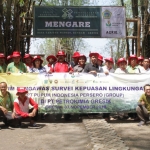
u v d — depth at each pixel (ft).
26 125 25.63
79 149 17.93
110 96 27.45
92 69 27.86
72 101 27.40
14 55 28.12
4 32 35.40
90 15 35.40
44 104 27.37
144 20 42.78
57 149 18.01
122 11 35.55
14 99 27.27
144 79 27.48
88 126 23.80
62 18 35.27
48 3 52.54
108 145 18.02
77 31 35.45
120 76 27.43
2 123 26.84
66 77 27.37
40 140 20.26
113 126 25.05
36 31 35.37
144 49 42.68
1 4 34.14
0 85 25.12
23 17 35.88
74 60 31.07
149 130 23.26
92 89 27.40
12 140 20.36
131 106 27.45
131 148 18.06
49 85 27.35
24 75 27.35
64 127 24.67
